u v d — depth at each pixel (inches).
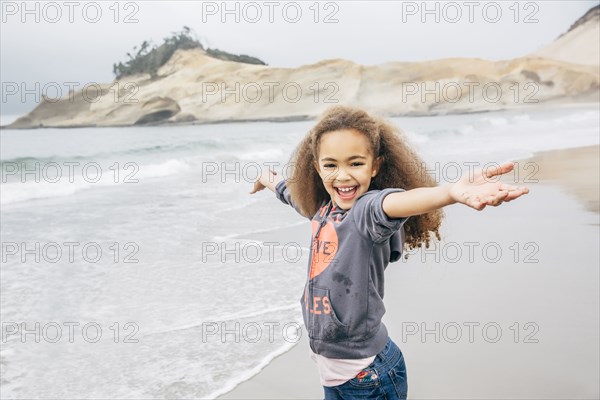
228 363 140.5
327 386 82.2
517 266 207.0
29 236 266.8
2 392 126.9
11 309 174.4
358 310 76.7
